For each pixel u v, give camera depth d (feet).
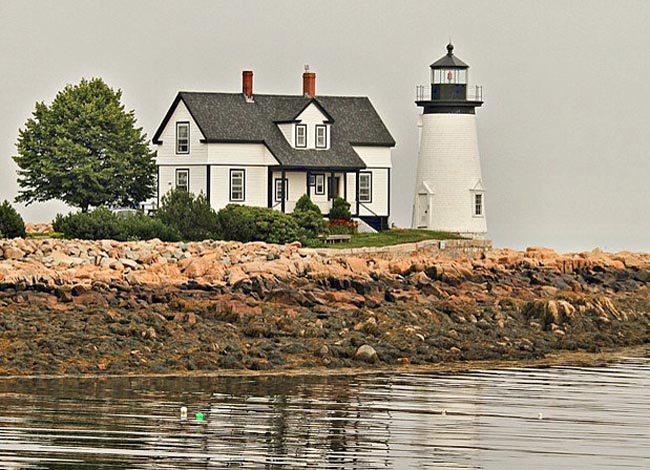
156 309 513.86
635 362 476.54
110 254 644.27
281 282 594.24
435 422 357.61
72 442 325.21
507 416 366.63
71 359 435.53
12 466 303.27
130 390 397.60
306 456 318.65
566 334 531.09
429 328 514.68
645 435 342.44
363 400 389.19
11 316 488.44
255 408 373.61
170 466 306.55
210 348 458.09
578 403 387.55
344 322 515.09
